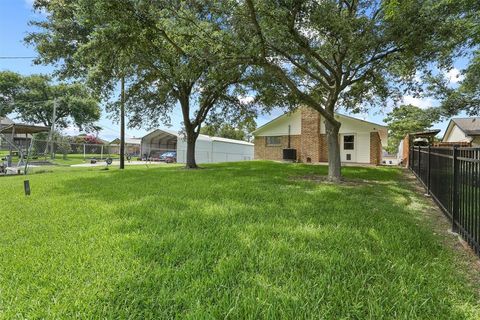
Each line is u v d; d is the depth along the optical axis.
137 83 12.66
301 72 10.33
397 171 12.19
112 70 10.05
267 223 3.81
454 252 3.08
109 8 6.86
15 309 1.89
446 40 7.14
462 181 3.52
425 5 6.70
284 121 20.34
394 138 30.58
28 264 2.56
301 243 3.05
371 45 6.75
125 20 7.11
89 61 9.45
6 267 2.51
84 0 6.98
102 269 2.44
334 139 8.75
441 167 5.04
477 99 14.88
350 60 8.02
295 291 2.08
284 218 4.07
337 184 7.86
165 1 7.52
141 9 7.17
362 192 6.53
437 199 5.45
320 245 3.01
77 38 10.95
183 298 1.99
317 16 6.24
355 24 6.58
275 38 7.16
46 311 1.87
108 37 7.50
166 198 5.39
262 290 2.08
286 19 6.46
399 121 27.34
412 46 6.82
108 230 3.50
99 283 2.19
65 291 2.10
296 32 6.96
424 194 6.68
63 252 2.82
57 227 3.67
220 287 2.16
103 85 11.21
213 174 9.88
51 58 11.43
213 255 2.73
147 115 14.35
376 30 6.80
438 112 16.16
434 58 8.01
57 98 33.78
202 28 7.89
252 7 6.31
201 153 27.84
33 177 10.16
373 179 9.42
